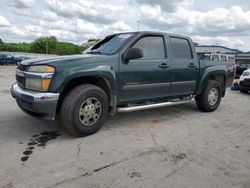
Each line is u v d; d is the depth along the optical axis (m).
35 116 3.57
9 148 3.24
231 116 5.39
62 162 2.88
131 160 2.99
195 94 5.38
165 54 4.60
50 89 3.35
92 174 2.62
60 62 3.43
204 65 5.38
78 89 3.58
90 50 4.55
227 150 3.40
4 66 27.34
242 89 9.35
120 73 3.93
